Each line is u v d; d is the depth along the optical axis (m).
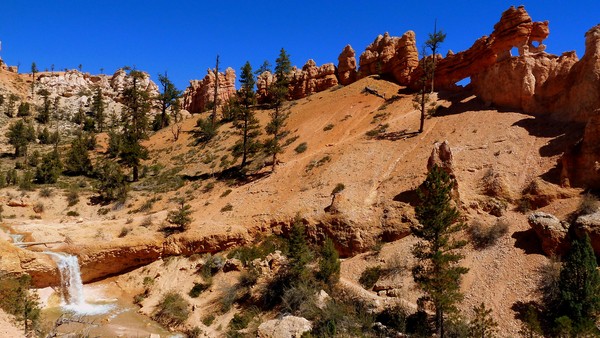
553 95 46.44
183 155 73.00
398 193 39.75
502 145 42.56
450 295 25.84
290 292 32.09
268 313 32.75
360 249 37.06
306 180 48.69
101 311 36.94
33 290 37.09
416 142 49.59
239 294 35.28
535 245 30.52
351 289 32.34
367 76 84.25
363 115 65.62
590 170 33.59
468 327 25.72
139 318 35.81
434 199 27.62
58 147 88.62
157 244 42.22
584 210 30.89
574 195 33.44
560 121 43.16
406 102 64.62
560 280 25.09
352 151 51.88
